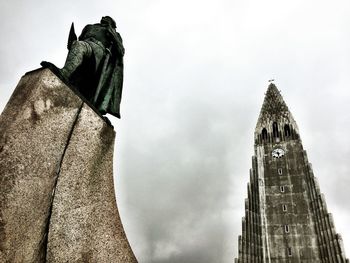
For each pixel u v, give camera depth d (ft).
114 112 12.73
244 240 133.69
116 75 12.95
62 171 8.63
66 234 8.43
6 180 6.79
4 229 6.56
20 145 7.29
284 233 134.51
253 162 166.91
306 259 124.36
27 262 7.10
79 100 9.68
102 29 12.66
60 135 8.66
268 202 147.02
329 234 124.06
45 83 8.35
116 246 10.16
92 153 9.96
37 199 7.58
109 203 10.41
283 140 170.91
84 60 11.11
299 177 150.82
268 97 202.59
